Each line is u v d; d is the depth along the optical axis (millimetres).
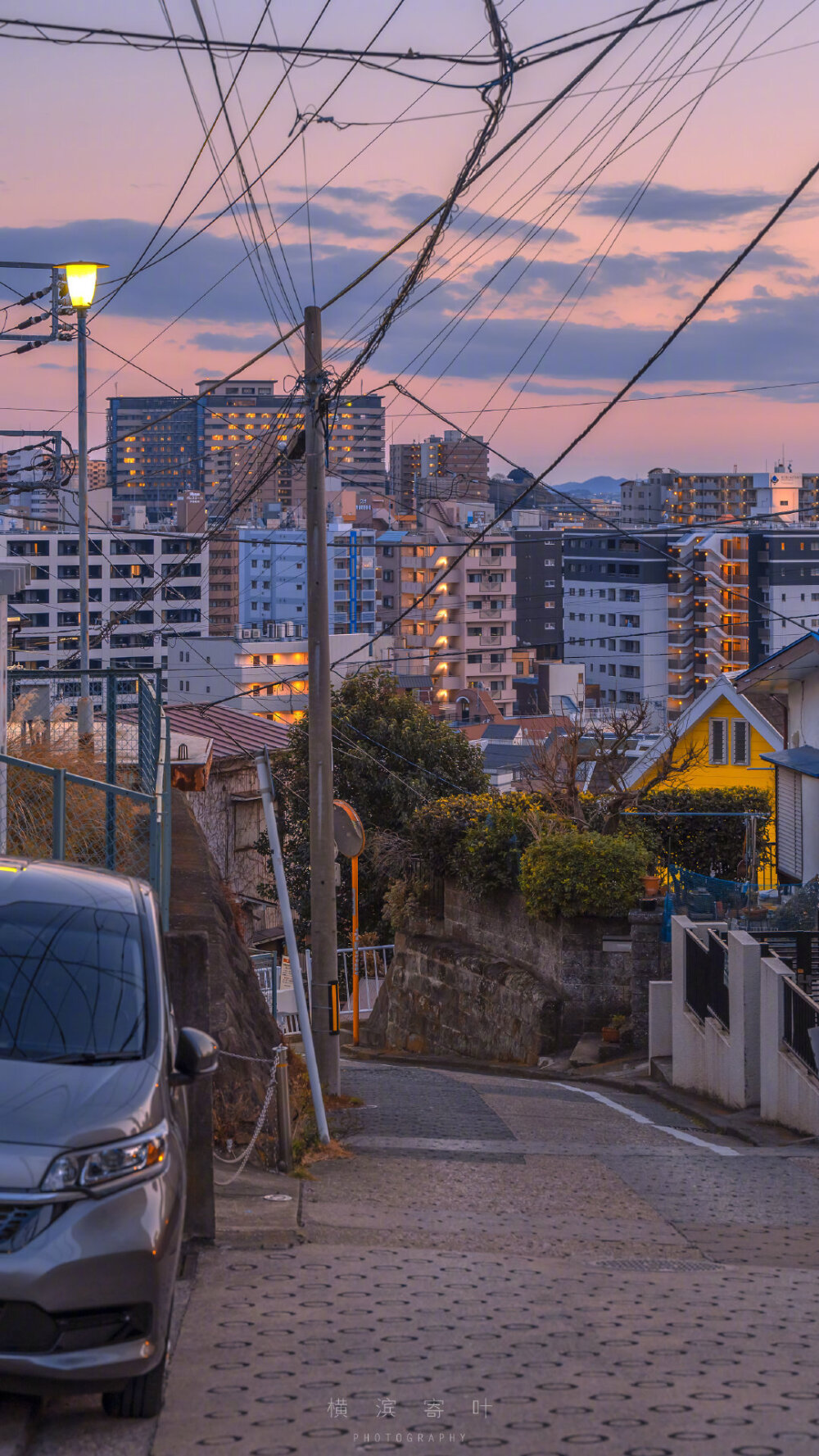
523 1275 7953
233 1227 8320
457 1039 27000
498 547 150250
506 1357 6074
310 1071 12625
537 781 32625
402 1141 13445
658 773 31219
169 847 14141
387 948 32906
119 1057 5469
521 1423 5195
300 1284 7176
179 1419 5137
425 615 149125
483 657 149750
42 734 15352
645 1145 14148
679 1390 5715
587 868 23078
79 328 23062
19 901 6168
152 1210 4918
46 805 13070
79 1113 5039
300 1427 5082
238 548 160375
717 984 17656
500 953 26672
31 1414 4938
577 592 167750
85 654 24062
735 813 28625
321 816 16578
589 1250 9156
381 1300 6969
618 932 23438
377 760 41031
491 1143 13797
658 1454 4906
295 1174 10773
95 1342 4734
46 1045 5457
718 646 155500
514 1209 10516
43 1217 4715
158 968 6027
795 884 29500
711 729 42250
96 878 6570
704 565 155000
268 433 24312
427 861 29594
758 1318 7227
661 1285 8000
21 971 5766
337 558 145750
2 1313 4617
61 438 28438
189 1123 7816
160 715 14633
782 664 29781
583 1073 21609
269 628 142875
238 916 16828
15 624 16047
